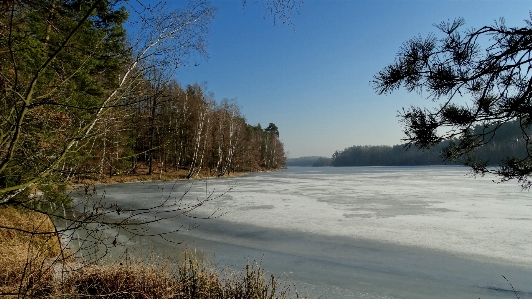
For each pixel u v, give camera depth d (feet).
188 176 113.91
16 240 15.62
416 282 19.83
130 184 89.45
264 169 243.40
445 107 8.91
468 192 67.82
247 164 205.67
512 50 7.80
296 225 36.29
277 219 39.75
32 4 8.06
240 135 171.42
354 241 29.50
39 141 9.51
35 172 8.98
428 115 8.94
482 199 56.13
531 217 39.29
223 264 22.41
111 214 37.96
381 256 25.21
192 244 28.14
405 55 9.04
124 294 12.75
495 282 19.99
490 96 8.45
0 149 7.57
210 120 136.77
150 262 16.19
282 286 18.53
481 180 103.96
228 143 155.84
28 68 9.61
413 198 58.34
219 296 13.55
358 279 20.17
